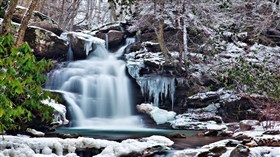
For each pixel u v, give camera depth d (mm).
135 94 11750
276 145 5820
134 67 11820
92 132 8688
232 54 12516
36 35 11867
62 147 5465
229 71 10578
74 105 10391
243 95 9945
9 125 5008
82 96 11055
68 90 11422
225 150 5270
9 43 4074
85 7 29516
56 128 8508
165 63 11461
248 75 10062
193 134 8289
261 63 11258
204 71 11594
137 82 11688
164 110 10781
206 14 12539
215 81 11320
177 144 6570
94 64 12469
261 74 10289
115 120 10844
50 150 5270
